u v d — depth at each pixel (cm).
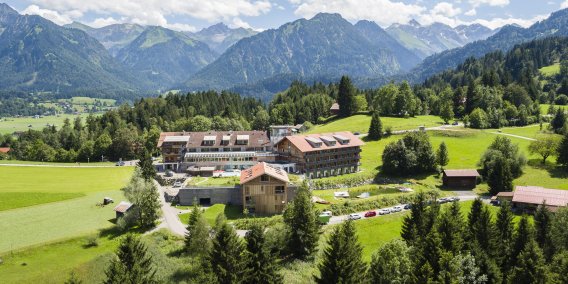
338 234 6919
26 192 13112
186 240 8919
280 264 8331
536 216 8519
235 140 17350
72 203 12406
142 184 11069
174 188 13838
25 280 7744
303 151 15025
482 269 6700
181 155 16862
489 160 15300
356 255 6838
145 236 10056
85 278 7856
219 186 12675
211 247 7488
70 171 17275
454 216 8219
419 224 8531
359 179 15475
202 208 12225
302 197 8988
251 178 11975
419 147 16162
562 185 13625
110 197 13075
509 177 13338
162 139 17450
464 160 16825
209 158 16262
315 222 9038
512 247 7594
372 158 17938
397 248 6906
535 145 15662
